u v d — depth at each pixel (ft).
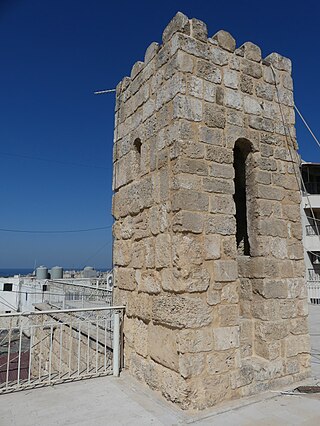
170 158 14.92
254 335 15.92
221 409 13.17
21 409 13.56
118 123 20.74
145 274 16.30
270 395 14.52
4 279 88.69
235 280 14.82
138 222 17.26
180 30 15.40
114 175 20.61
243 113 16.61
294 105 18.78
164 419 12.62
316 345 25.02
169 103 15.40
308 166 72.28
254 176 16.63
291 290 16.49
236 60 16.92
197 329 13.55
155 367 15.01
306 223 72.64
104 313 29.48
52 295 49.34
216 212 14.83
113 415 13.00
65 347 27.89
